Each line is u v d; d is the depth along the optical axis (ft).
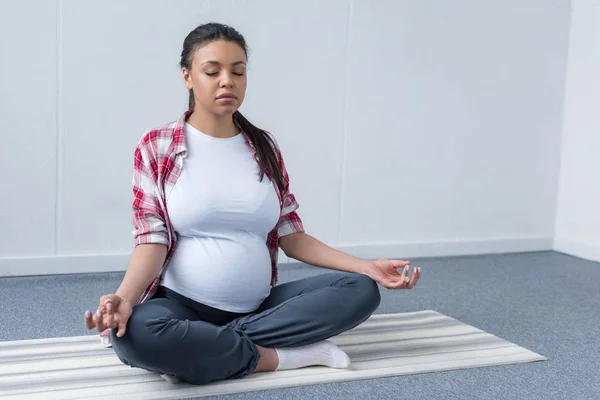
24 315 8.73
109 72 10.91
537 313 9.60
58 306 9.21
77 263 11.02
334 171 12.55
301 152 12.29
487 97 13.55
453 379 6.82
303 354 6.77
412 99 12.96
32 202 10.73
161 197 6.44
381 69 12.66
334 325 6.63
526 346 8.05
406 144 13.02
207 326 6.14
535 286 11.27
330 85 12.33
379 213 12.99
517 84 13.75
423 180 13.24
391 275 6.84
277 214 6.85
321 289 6.70
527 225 14.26
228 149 6.68
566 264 13.16
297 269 11.96
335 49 12.28
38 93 10.57
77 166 10.90
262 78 11.86
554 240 14.46
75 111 10.80
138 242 6.29
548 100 14.07
